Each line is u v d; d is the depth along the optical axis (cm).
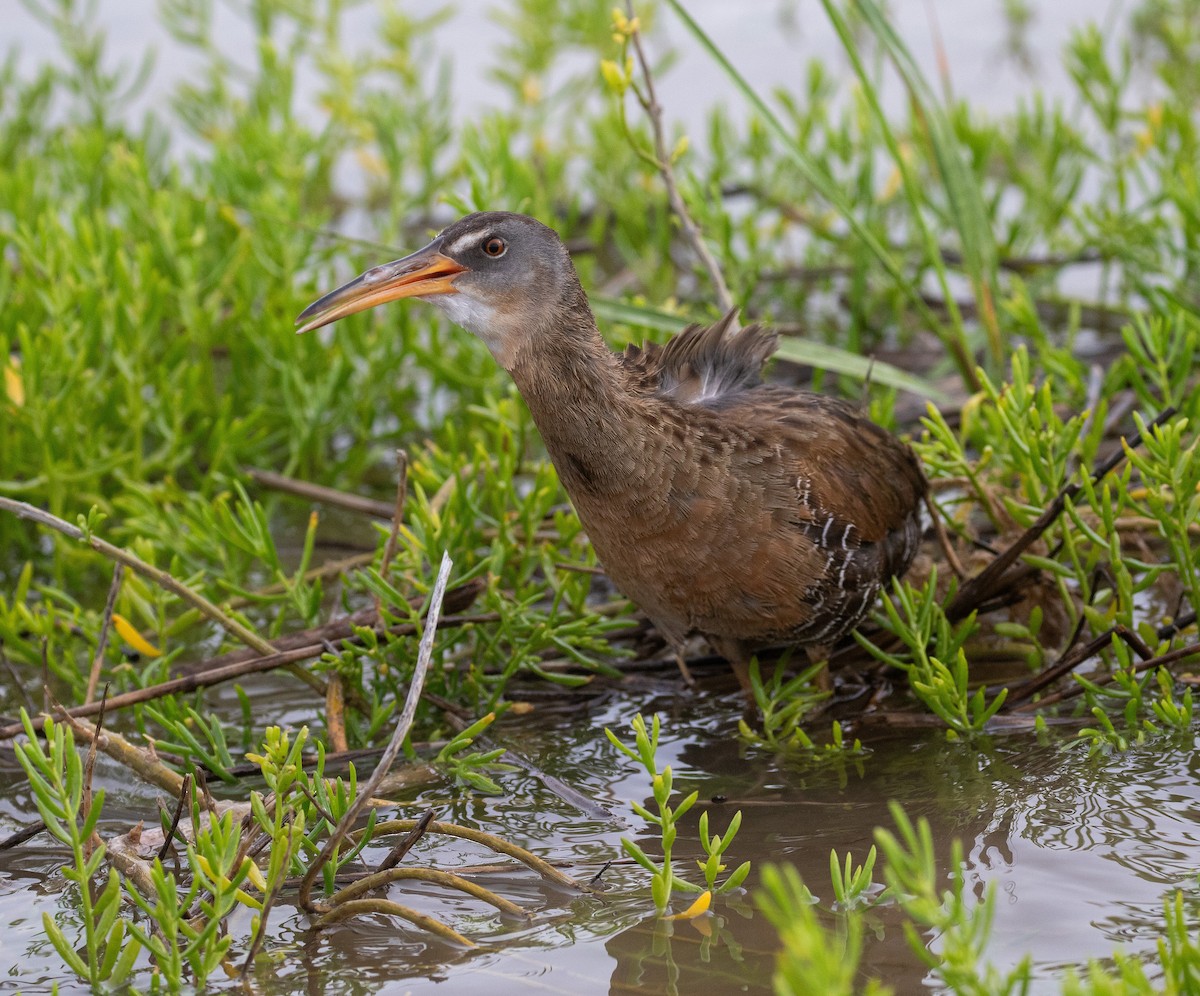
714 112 1541
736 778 880
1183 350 1134
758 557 866
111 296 1229
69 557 1164
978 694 883
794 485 869
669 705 983
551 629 953
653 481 855
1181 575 901
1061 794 816
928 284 1552
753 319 1484
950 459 1085
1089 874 738
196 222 1384
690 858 787
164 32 2022
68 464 1145
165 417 1238
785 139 1196
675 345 968
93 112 1681
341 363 1271
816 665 920
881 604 1016
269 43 1622
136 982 689
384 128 1556
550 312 861
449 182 1602
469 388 1330
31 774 677
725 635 916
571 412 862
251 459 1305
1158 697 918
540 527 1139
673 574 878
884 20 1226
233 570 1068
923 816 809
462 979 681
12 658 1059
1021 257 1512
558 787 866
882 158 1694
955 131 1494
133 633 941
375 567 977
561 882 761
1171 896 714
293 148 1492
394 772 882
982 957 675
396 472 1338
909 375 1308
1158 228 1411
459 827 759
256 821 746
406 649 958
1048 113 1748
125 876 767
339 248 1380
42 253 1226
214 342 1342
